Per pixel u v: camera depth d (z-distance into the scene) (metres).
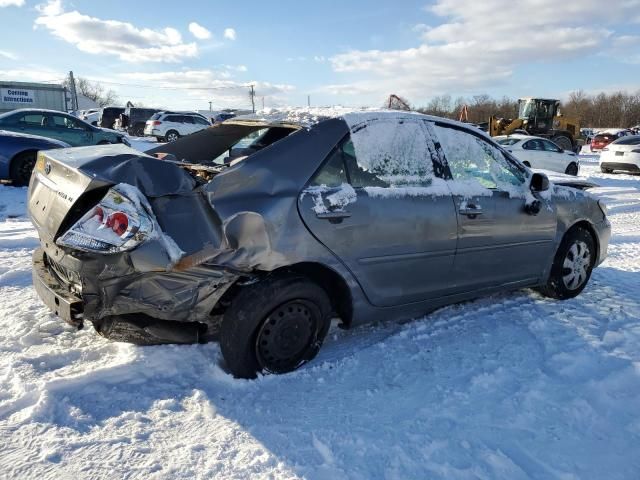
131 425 2.53
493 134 27.81
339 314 3.34
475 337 3.74
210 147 4.38
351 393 2.93
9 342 3.23
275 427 2.58
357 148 3.24
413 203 3.37
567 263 4.59
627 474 2.37
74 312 2.66
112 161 2.71
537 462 2.43
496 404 2.88
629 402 2.97
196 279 2.70
